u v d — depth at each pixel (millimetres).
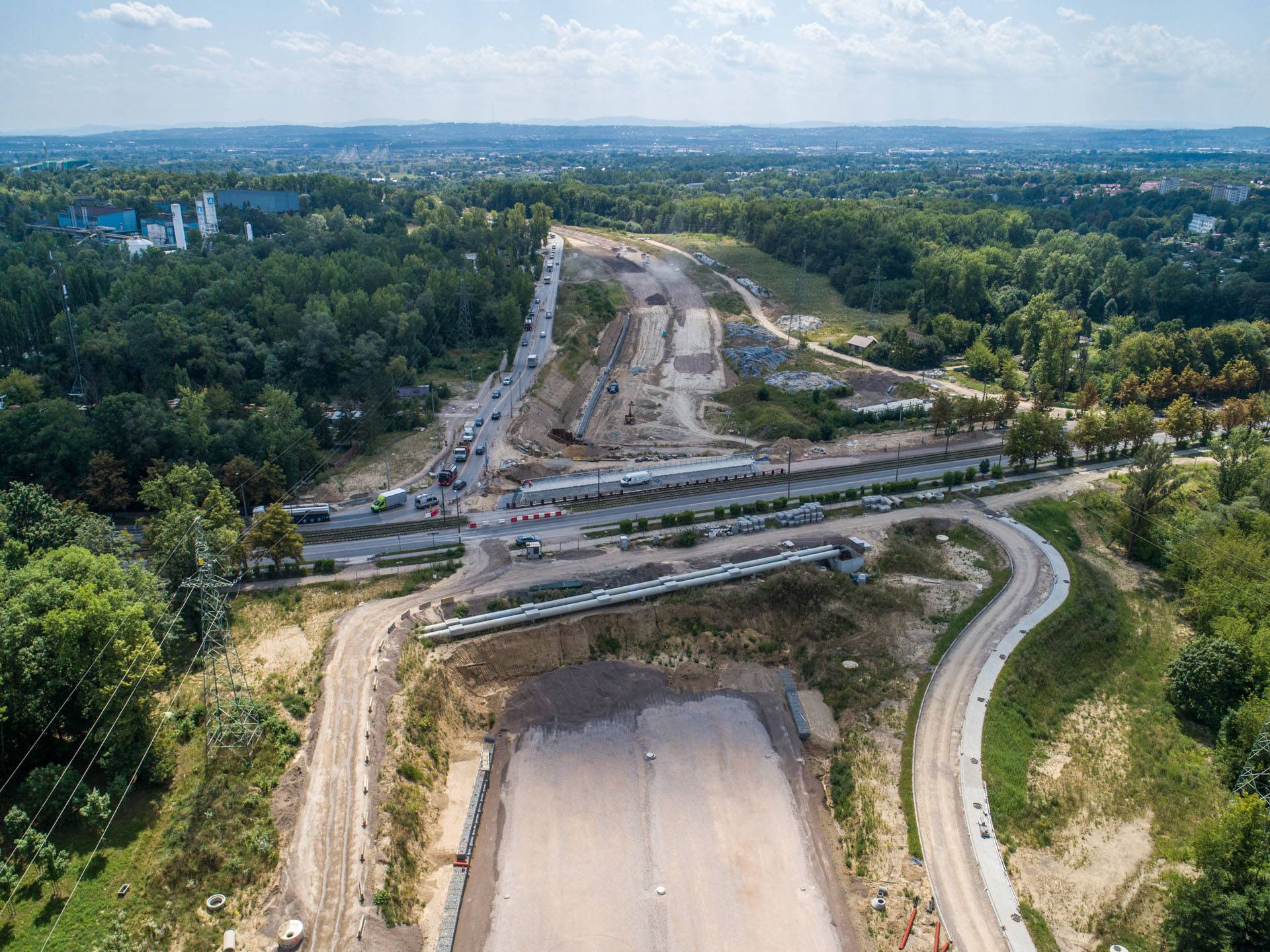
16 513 114938
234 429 156750
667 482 160625
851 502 156000
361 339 198000
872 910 79125
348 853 77125
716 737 102000
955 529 146875
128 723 81750
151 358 180125
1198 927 72812
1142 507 144000
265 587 120812
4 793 79938
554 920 77875
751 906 79750
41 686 81375
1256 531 131875
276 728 89500
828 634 120188
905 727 101125
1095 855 87250
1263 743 92125
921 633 119000
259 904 72000
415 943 73125
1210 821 82688
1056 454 181625
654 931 77062
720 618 120562
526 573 125812
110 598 85000
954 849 84625
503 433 180875
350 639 107125
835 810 91562
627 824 89000
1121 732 105750
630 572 126125
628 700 107375
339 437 173250
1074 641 119562
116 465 146000
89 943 66125
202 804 78938
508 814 90000
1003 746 98688
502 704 107375
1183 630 128000
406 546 133625
